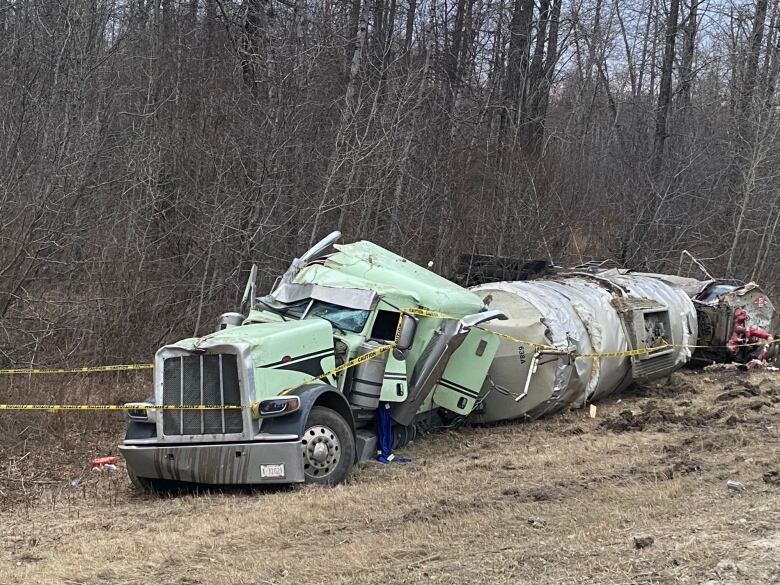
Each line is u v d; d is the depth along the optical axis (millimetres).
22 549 6430
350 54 21547
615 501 7031
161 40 18016
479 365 10250
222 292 14898
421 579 5371
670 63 27672
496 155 20906
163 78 17141
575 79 34094
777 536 5613
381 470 8766
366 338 9164
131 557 6137
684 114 30500
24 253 12133
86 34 14367
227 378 7883
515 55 25422
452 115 21984
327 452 8141
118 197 14297
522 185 20297
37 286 12898
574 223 21922
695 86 32594
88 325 12680
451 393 10297
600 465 8547
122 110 16516
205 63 17781
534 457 9102
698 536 5762
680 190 25281
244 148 15367
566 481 7863
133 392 12133
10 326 11469
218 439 7855
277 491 7969
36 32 14336
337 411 8531
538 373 11031
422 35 24141
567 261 21625
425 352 9641
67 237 12758
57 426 10344
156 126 15719
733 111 29281
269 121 15531
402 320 9234
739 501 6723
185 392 7961
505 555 5723
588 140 31203
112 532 6836
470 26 26469
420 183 19016
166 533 6715
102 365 12422
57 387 11211
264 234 14758
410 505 7262
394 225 18562
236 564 5906
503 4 26156
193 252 14930
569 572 5305
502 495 7434
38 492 8195
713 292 16062
